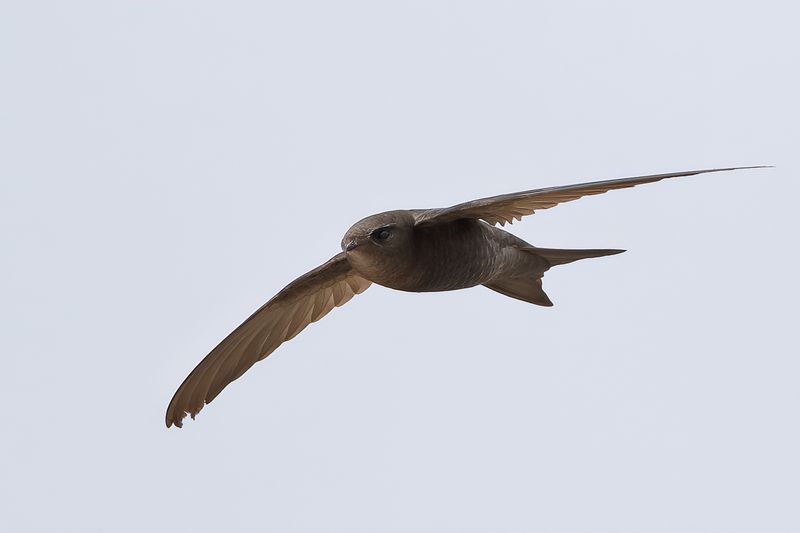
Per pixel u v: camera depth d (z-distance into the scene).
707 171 8.58
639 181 8.73
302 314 11.98
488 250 10.78
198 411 11.95
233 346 11.72
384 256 9.89
